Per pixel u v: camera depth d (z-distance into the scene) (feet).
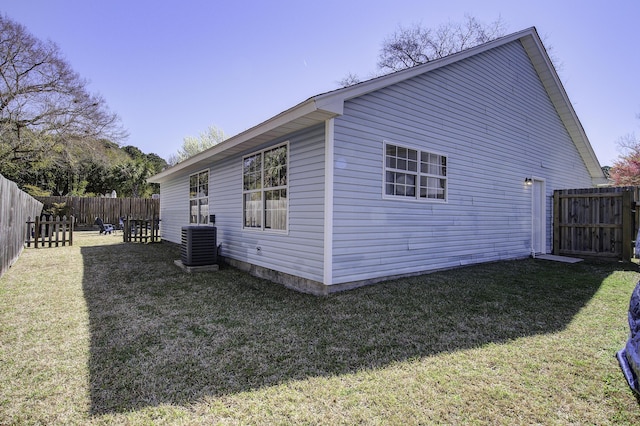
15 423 6.50
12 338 10.68
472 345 10.15
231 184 25.17
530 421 6.61
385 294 15.60
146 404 7.22
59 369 8.68
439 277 18.99
